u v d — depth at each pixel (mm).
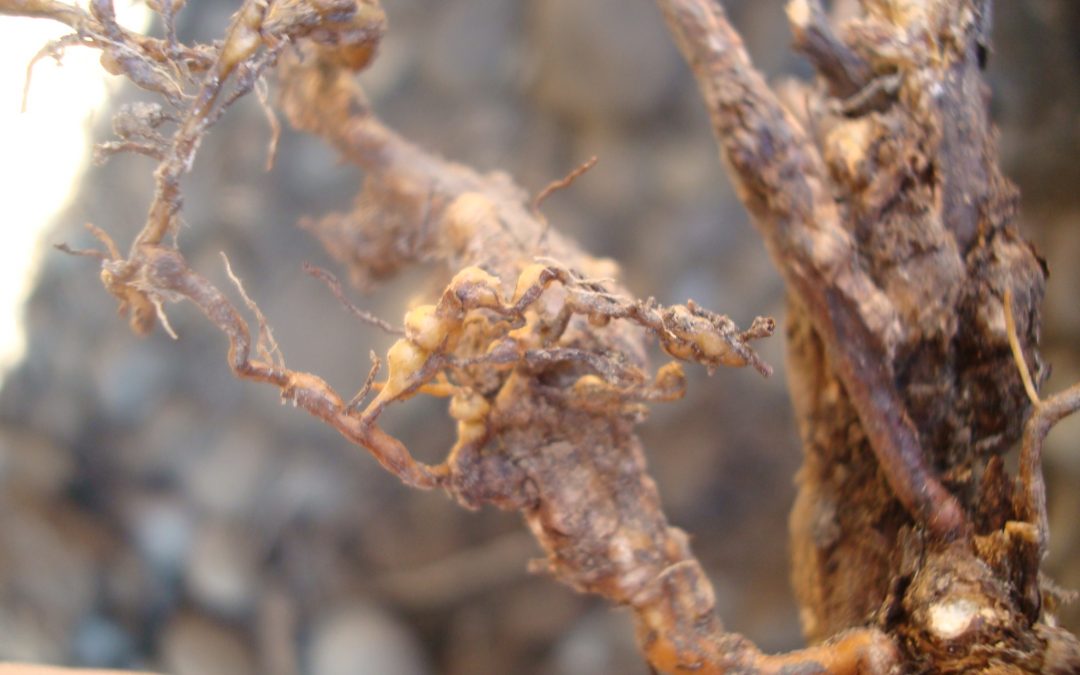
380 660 446
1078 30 405
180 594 454
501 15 560
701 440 457
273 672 440
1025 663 138
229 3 455
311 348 466
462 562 469
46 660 415
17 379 483
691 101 522
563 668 446
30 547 443
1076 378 359
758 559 444
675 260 499
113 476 472
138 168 460
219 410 489
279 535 471
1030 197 396
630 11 506
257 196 485
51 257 475
